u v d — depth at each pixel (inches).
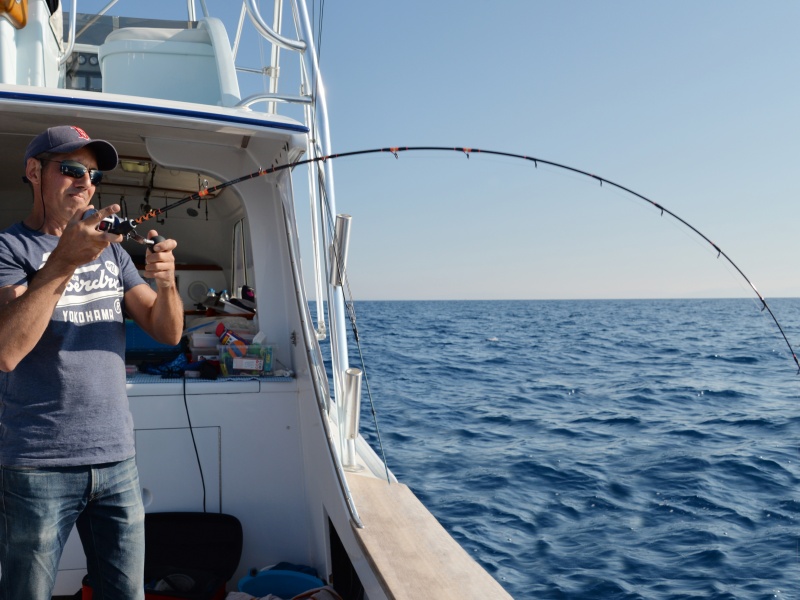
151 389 103.1
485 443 380.8
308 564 107.2
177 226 179.8
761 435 410.9
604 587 189.5
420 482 297.1
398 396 563.8
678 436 407.2
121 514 60.9
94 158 61.3
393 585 70.0
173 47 123.7
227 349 111.8
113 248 64.4
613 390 623.8
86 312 59.1
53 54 127.0
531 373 762.8
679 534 231.6
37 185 59.4
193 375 108.8
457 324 2003.0
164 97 123.0
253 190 116.8
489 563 206.4
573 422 452.8
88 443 57.9
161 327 63.1
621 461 337.4
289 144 96.7
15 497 56.4
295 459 107.7
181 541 99.5
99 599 62.4
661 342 1315.2
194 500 104.6
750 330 1779.0
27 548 56.9
